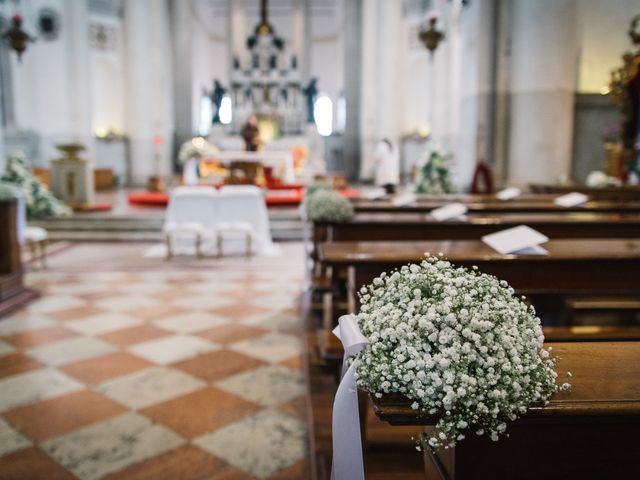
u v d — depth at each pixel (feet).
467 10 35.14
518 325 4.95
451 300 4.91
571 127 32.78
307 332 15.66
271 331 17.20
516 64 32.65
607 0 31.89
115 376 13.64
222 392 12.76
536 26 31.63
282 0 83.10
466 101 35.45
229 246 30.04
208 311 19.40
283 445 10.45
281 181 50.93
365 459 8.70
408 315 4.85
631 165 28.96
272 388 12.99
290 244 34.06
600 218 16.57
